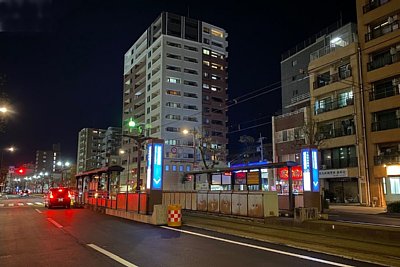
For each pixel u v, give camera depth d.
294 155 45.06
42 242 11.79
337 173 39.22
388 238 11.45
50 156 172.75
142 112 87.12
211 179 28.83
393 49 35.09
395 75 34.66
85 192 32.97
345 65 40.28
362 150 36.81
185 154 76.69
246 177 23.09
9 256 9.49
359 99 37.66
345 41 46.56
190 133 75.94
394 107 34.25
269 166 20.84
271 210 18.02
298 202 21.17
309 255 9.51
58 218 20.77
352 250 10.09
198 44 84.38
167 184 73.31
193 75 82.12
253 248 10.55
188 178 53.59
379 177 34.84
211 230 14.86
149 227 16.02
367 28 37.91
